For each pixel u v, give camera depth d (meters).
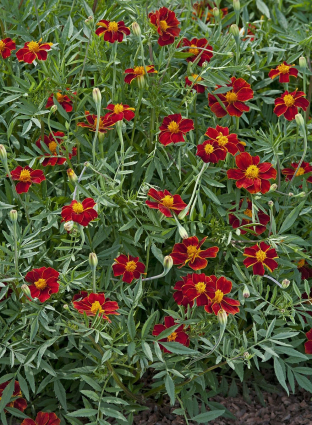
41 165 1.04
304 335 1.09
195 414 1.03
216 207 1.03
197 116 1.08
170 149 1.07
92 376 0.99
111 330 0.98
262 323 0.98
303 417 1.07
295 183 1.07
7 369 1.04
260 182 0.99
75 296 0.98
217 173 1.04
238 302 0.95
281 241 0.99
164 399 1.08
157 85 1.04
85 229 1.00
